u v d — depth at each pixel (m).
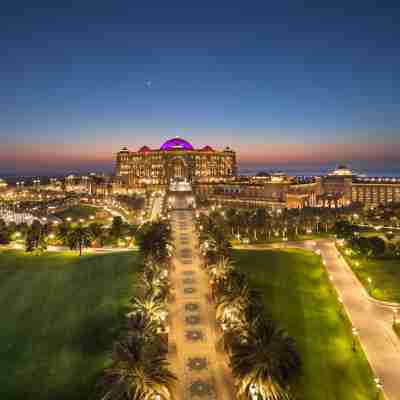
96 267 107.06
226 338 56.19
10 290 91.56
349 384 53.12
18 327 71.25
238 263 108.12
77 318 73.62
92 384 51.84
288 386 41.47
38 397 50.19
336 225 148.75
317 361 58.09
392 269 105.44
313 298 84.69
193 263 104.81
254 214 175.00
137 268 98.81
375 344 64.56
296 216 172.62
